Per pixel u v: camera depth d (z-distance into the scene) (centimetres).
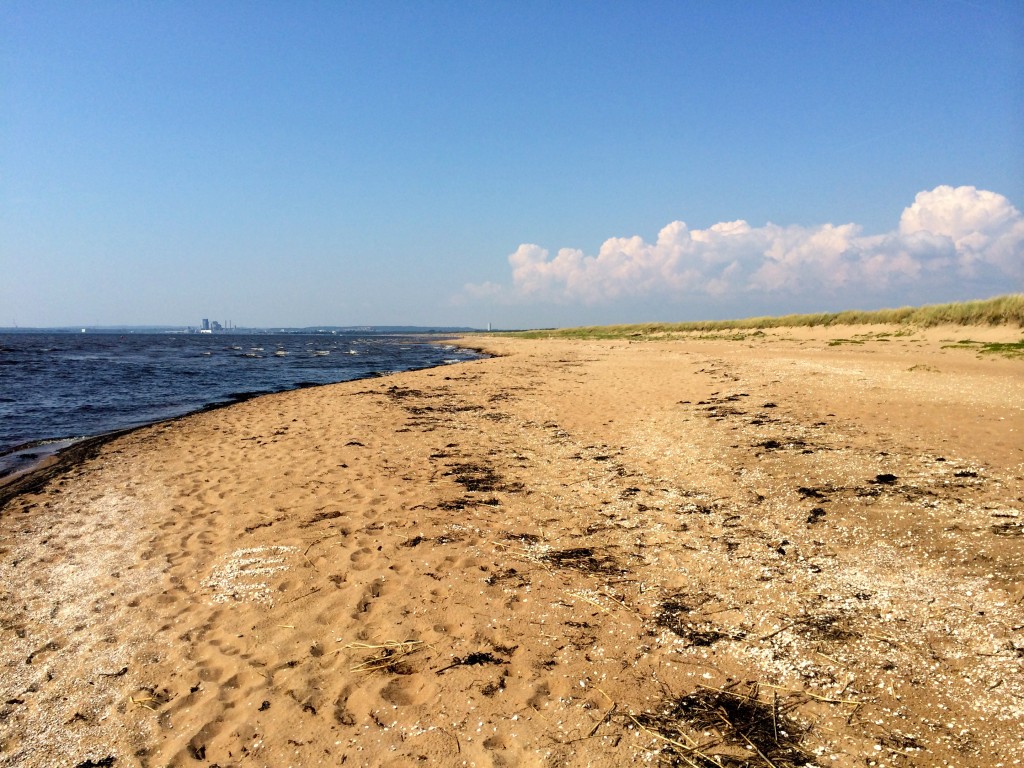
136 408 1652
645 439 929
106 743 322
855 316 3130
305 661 386
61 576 529
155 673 381
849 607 398
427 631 413
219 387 2203
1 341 7731
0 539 626
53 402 1772
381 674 368
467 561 519
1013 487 555
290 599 467
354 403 1480
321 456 914
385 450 941
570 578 480
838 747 285
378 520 625
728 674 347
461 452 914
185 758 308
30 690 370
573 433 1020
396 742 311
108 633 430
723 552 504
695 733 303
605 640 391
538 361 2620
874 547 478
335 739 316
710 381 1490
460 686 352
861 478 627
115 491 788
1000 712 290
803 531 527
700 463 759
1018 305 2094
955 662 330
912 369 1390
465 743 307
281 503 696
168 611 458
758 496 622
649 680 347
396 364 3559
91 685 372
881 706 306
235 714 340
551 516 621
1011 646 334
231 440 1079
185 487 787
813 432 836
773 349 2472
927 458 666
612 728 311
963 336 2180
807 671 341
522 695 341
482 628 413
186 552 568
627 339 4666
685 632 393
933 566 434
